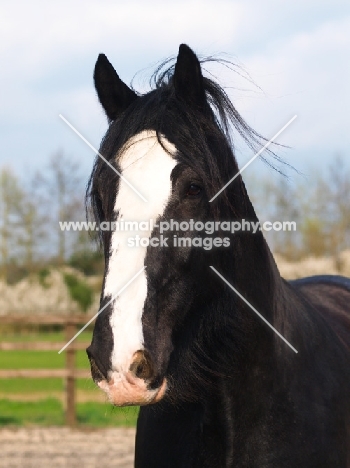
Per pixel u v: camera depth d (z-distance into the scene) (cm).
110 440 1118
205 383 357
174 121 335
